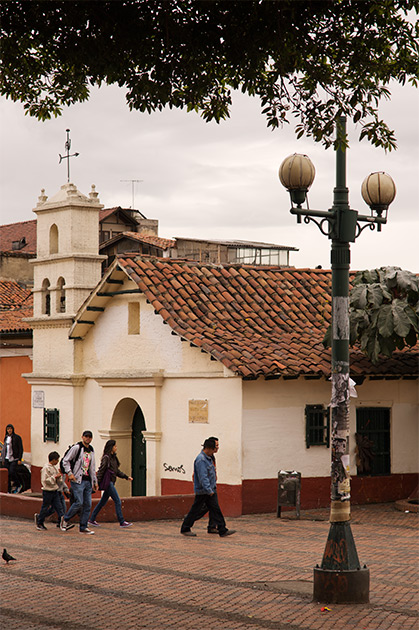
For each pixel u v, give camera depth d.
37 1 12.09
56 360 26.48
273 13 11.98
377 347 20.72
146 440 23.11
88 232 26.84
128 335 24.23
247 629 10.89
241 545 16.83
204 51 12.54
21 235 49.84
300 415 21.62
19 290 38.16
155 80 12.66
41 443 26.88
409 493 23.08
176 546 16.70
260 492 21.02
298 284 25.48
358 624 11.05
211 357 21.44
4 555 14.80
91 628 10.98
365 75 12.62
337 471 12.27
